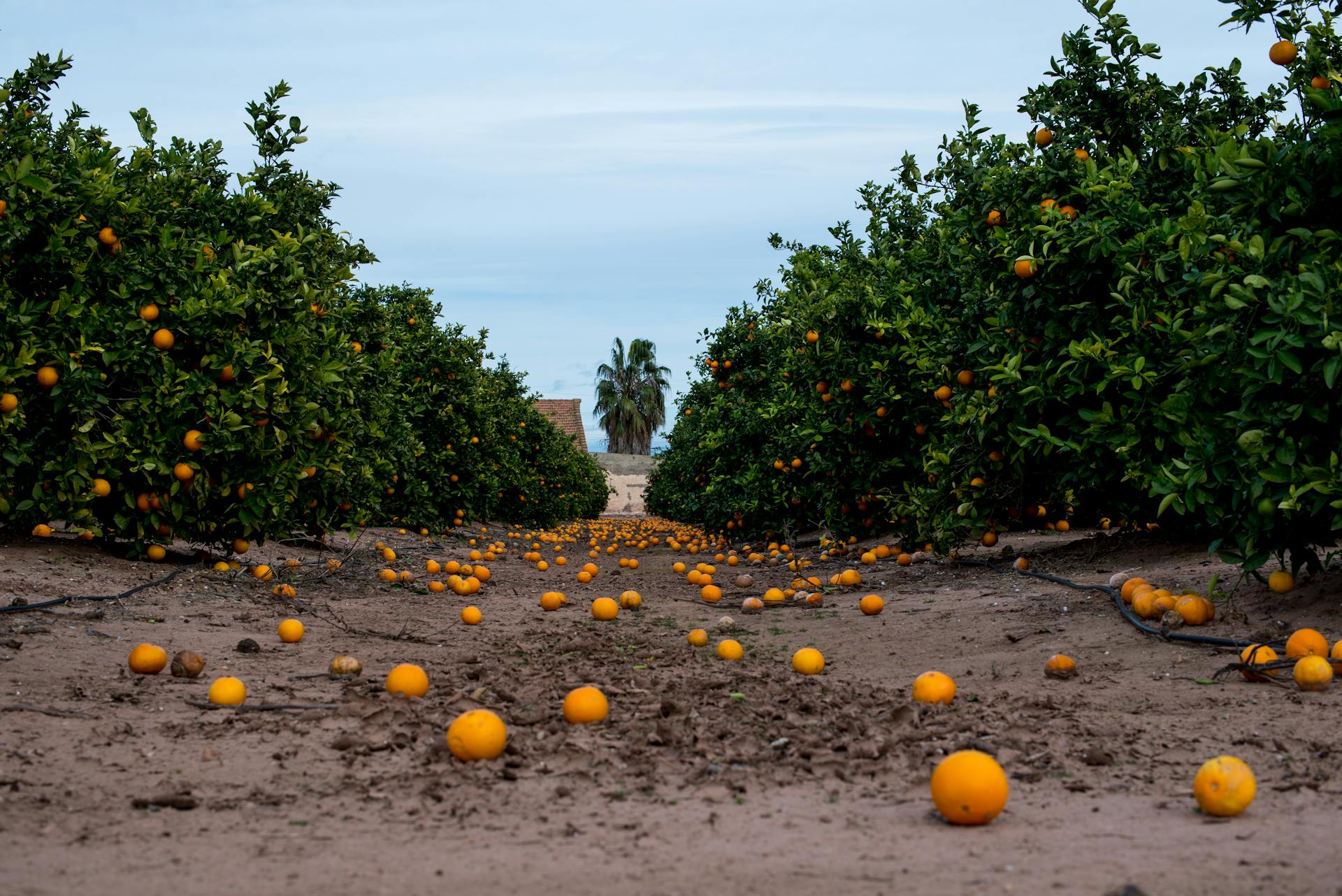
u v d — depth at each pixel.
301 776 3.70
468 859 2.80
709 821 3.14
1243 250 6.09
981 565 11.29
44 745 4.02
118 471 8.79
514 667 6.02
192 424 9.13
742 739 4.12
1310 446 5.88
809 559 15.46
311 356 10.02
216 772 3.74
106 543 9.73
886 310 13.58
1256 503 5.94
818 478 16.66
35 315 8.38
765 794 3.46
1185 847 2.77
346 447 10.72
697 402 28.72
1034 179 9.54
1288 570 7.73
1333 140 5.83
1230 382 6.25
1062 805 3.28
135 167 9.54
